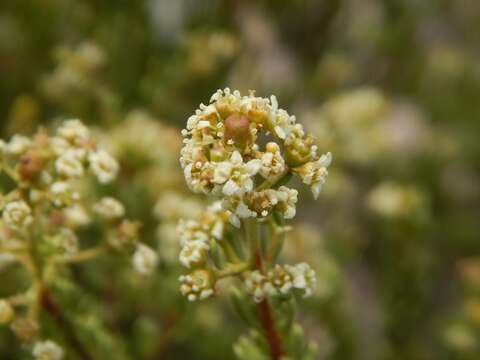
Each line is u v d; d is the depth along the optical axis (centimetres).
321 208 32
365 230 32
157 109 27
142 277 20
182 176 23
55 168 14
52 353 14
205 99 28
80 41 30
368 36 35
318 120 30
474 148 39
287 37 33
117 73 28
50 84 26
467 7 41
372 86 37
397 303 25
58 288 15
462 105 40
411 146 36
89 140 14
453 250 35
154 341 19
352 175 33
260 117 11
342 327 25
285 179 12
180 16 31
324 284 24
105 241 15
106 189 20
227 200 11
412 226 24
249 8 31
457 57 39
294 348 14
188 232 13
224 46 27
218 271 13
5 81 29
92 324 16
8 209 14
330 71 32
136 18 29
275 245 13
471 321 26
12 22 30
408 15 35
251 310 13
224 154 11
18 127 26
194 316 20
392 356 26
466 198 39
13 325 14
